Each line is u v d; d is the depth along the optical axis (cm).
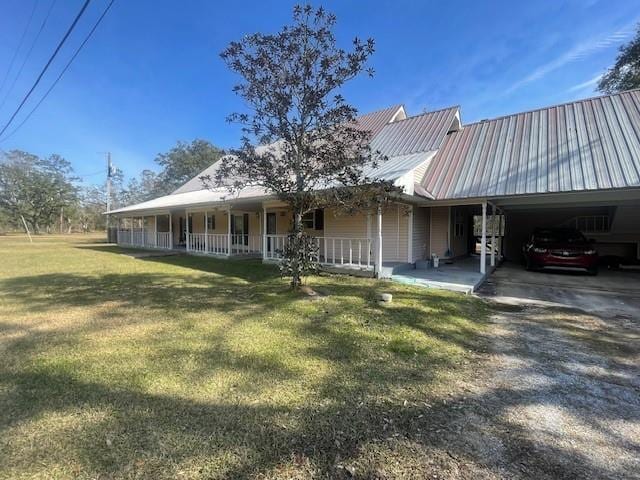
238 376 344
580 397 315
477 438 249
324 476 208
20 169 4734
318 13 639
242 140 690
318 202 700
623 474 213
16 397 299
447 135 1293
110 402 291
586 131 980
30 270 1130
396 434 252
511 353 425
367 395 311
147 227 2544
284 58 653
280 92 662
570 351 433
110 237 2756
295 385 327
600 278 991
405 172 921
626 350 437
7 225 4891
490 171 1017
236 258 1505
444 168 1118
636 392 327
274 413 277
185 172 4509
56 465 213
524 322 560
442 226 1338
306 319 548
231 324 521
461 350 431
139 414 273
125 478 203
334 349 421
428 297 706
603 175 816
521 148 1043
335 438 246
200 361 380
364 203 679
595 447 241
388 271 955
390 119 1587
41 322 534
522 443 244
